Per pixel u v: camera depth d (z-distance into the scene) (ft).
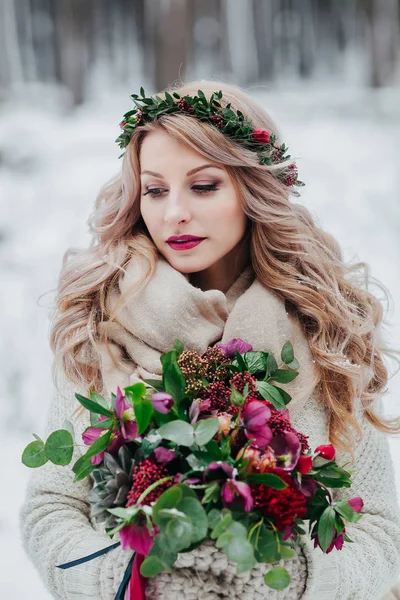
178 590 5.25
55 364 6.58
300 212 6.91
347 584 5.91
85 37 47.57
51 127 36.17
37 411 16.26
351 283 6.88
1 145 31.07
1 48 46.85
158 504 4.68
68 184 28.81
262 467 5.01
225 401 5.48
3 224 25.26
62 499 6.39
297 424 6.37
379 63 46.85
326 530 5.26
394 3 46.93
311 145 32.99
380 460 6.62
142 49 49.01
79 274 6.55
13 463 14.60
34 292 21.15
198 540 4.79
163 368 5.26
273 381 5.98
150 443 5.10
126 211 6.57
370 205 25.96
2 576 11.41
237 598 5.30
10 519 12.79
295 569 5.50
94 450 5.18
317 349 6.46
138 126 6.35
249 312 6.34
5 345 18.28
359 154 31.65
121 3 48.80
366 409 6.64
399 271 21.80
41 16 48.01
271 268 6.56
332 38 50.42
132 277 6.37
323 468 5.39
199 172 6.21
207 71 47.39
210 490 4.83
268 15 49.70
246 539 4.73
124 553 5.58
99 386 6.42
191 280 6.83
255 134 6.33
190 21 43.68
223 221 6.29
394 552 6.35
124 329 6.40
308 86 49.83
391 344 7.22
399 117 38.09
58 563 5.98
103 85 48.34
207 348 6.25
